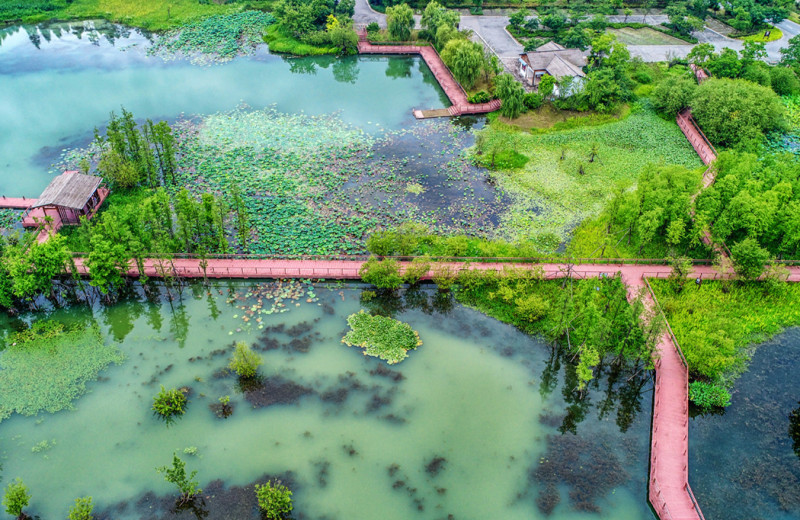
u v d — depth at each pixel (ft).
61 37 342.64
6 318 169.27
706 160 237.04
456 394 149.79
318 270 183.01
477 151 245.04
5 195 214.28
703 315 168.55
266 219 205.57
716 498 128.06
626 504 126.93
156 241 185.47
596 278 167.84
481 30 348.79
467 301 176.65
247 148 246.06
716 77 286.05
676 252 190.60
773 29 356.79
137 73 305.73
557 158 241.76
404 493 128.16
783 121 258.98
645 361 150.61
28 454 133.80
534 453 136.87
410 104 285.84
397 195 220.64
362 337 163.32
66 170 229.66
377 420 143.02
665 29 354.74
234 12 367.45
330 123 266.98
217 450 135.74
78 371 153.38
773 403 149.18
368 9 376.68
